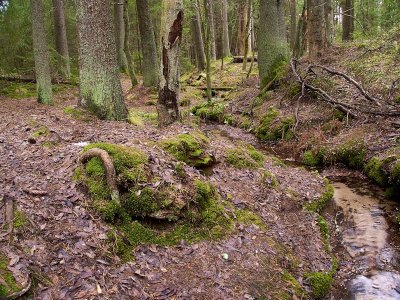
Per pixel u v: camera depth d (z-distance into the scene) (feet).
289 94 16.31
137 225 5.96
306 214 7.93
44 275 4.60
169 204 6.24
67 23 35.24
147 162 6.61
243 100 19.33
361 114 12.80
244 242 6.41
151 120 13.47
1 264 4.46
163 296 4.93
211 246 6.13
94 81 12.00
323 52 18.99
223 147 9.68
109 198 6.02
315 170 11.34
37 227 5.26
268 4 18.08
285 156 12.81
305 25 21.95
